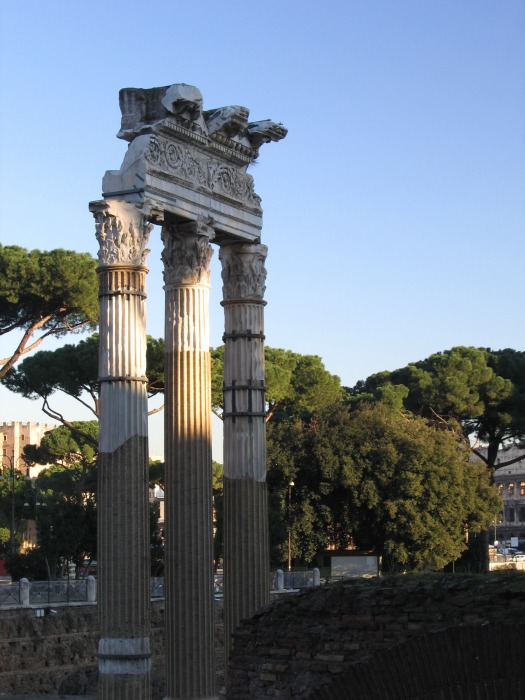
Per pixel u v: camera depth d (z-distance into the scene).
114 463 27.84
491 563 97.62
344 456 78.81
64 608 50.78
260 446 32.12
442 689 19.80
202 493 30.08
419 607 22.73
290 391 94.75
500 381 99.69
